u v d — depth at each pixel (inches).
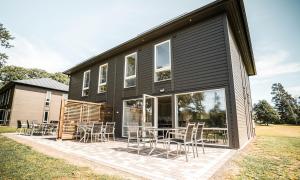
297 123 1866.4
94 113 405.4
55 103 1024.2
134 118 383.2
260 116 1872.5
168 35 355.9
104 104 427.5
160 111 350.0
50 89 1013.2
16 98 892.6
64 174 128.7
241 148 259.3
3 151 209.5
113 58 477.4
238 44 392.5
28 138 363.6
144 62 390.9
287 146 310.0
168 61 345.1
